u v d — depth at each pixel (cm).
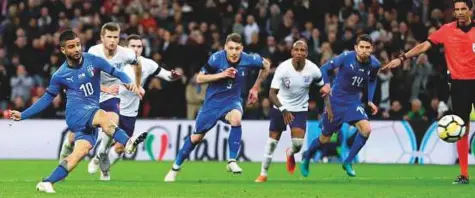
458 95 2364
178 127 3716
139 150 3709
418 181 2497
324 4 4262
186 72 4006
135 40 2556
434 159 3616
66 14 4278
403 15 4262
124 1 4394
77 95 1952
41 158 3738
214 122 2408
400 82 3853
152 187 2141
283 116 2473
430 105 3812
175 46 4041
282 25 4119
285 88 2533
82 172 2930
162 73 2628
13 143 3750
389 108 3834
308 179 2631
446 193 2020
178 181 2436
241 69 2395
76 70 1939
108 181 2398
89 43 4050
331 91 2675
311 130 3644
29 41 4144
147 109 3953
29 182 2322
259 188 2138
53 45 4122
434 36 2391
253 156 3669
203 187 2159
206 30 4122
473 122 3541
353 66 2617
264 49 3984
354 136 3600
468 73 2353
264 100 3800
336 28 4028
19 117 1942
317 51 3966
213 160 3662
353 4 4212
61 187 2092
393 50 3981
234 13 4397
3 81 4016
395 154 3641
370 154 3647
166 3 4344
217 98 2397
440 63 3919
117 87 2444
